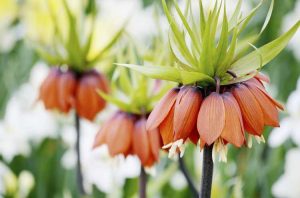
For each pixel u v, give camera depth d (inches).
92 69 57.7
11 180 64.4
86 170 62.7
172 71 39.8
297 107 59.7
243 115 39.3
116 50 57.1
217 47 39.5
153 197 60.6
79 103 56.9
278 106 40.1
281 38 39.7
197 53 40.2
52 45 58.0
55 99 57.4
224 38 39.2
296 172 57.9
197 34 41.2
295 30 39.4
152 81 50.8
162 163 62.9
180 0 65.7
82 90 56.7
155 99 50.3
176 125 39.2
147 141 49.4
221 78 39.9
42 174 64.7
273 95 64.6
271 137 59.4
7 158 66.3
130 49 50.6
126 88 50.9
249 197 59.0
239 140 38.4
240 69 39.9
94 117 57.2
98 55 56.7
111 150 50.1
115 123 50.5
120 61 51.0
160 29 51.0
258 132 39.2
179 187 61.6
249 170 59.1
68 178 64.4
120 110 51.4
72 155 65.1
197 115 39.2
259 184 60.2
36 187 64.5
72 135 65.8
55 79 57.1
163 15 63.9
